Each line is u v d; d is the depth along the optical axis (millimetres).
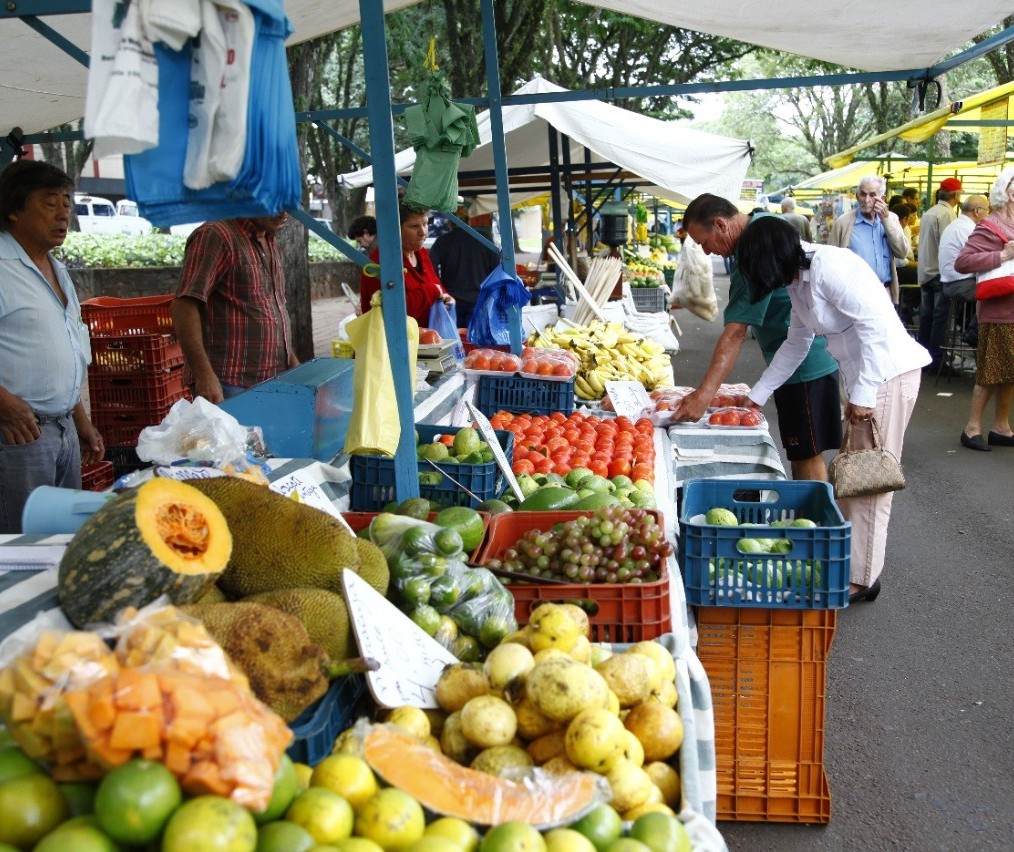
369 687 2115
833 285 4719
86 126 1918
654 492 4129
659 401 5938
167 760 1438
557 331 8461
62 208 4418
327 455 4164
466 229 7199
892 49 6355
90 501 2711
